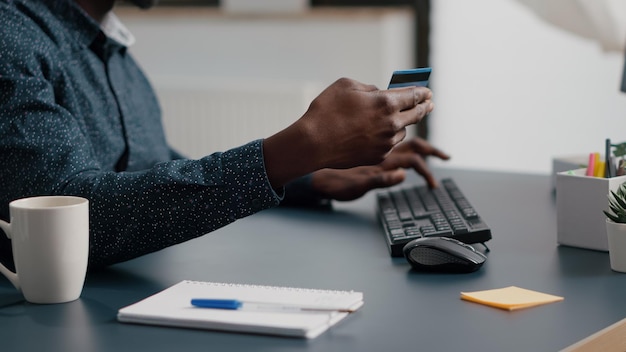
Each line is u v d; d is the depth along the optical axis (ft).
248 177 3.17
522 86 8.97
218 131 9.98
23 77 3.55
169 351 2.46
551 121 8.89
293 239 3.94
